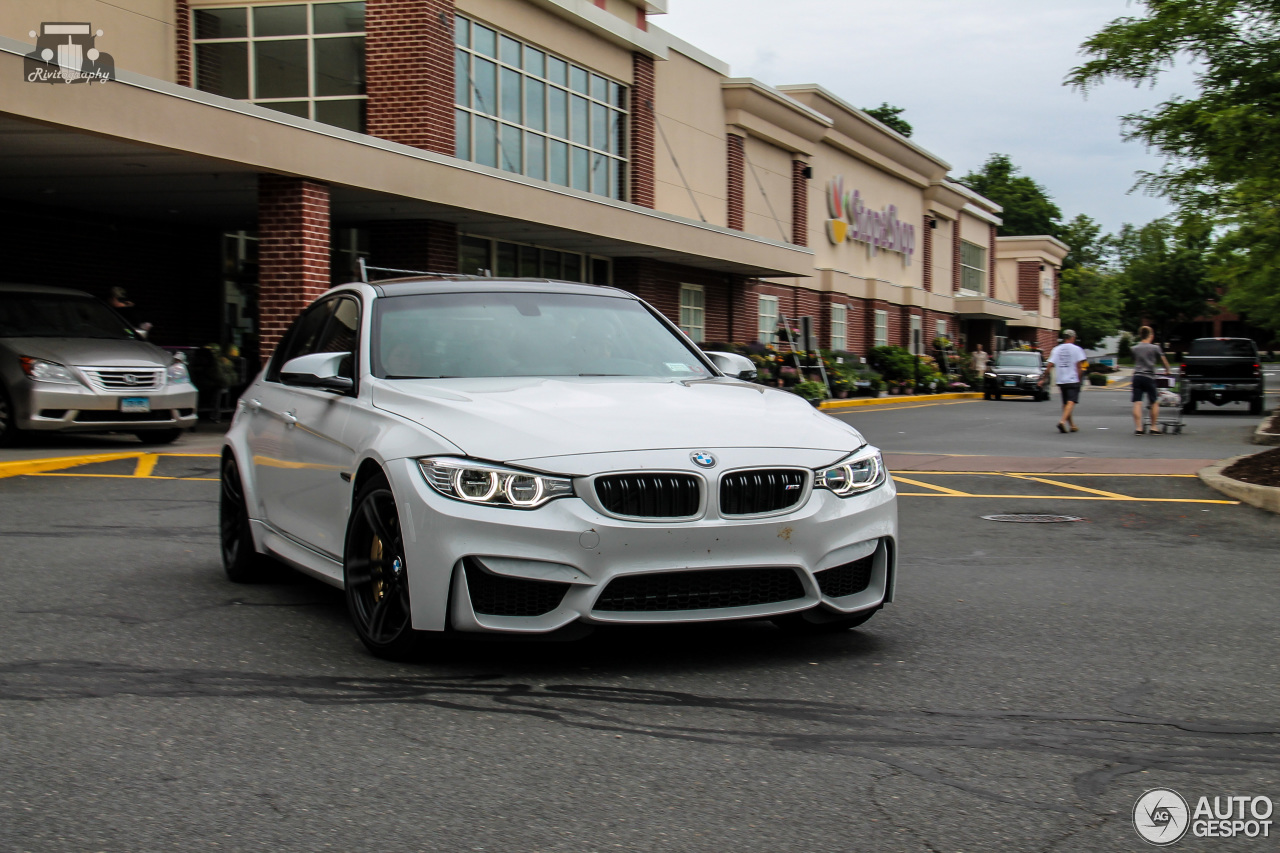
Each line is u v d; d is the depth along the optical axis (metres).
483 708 4.27
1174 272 115.81
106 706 4.25
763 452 4.71
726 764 3.71
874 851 3.06
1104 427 23.11
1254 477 12.04
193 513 9.23
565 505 4.40
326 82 20.09
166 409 14.07
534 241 23.03
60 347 13.59
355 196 17.06
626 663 4.88
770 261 29.36
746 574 4.62
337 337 6.02
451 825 3.21
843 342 41.03
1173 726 4.12
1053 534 8.95
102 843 3.07
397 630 4.73
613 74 26.45
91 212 18.64
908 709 4.30
